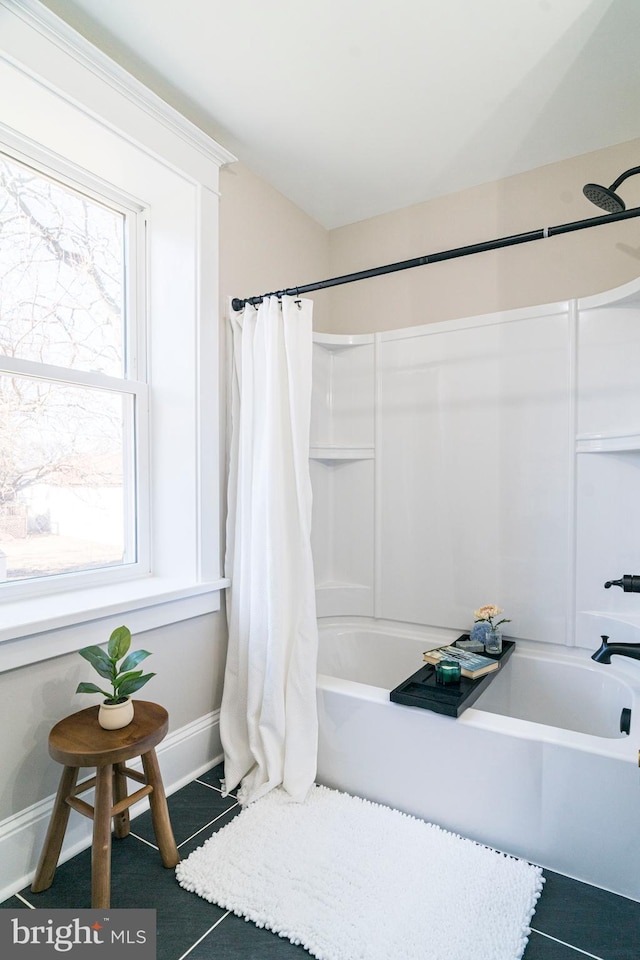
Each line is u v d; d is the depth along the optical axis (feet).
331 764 6.18
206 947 4.07
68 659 5.14
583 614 7.07
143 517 6.91
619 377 6.80
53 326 6.00
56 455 6.00
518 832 5.07
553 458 7.29
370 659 8.54
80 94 5.10
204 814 5.70
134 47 5.49
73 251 6.22
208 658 6.80
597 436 6.89
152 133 5.86
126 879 4.75
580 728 6.86
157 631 6.10
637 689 6.03
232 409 6.90
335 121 6.73
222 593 6.99
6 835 4.61
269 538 6.15
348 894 4.52
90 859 5.05
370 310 9.29
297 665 6.16
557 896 4.60
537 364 7.39
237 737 6.43
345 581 8.86
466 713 5.52
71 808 4.90
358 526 8.77
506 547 7.63
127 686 4.75
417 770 5.61
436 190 8.40
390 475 8.52
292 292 6.44
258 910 4.36
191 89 6.14
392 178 8.04
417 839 5.23
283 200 8.45
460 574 7.98
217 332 6.88
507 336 7.61
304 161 7.59
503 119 6.72
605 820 4.69
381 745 5.84
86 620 5.16
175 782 6.26
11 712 4.69
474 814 5.29
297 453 6.26
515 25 5.26
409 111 6.55
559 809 4.89
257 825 5.41
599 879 4.71
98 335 6.48
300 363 6.37
